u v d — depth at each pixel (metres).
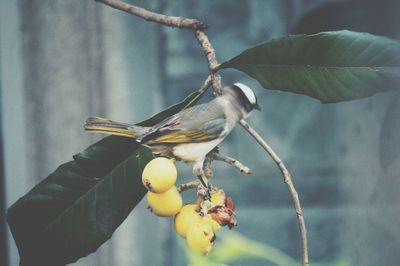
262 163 6.08
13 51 6.07
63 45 6.08
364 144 4.97
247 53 4.36
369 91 4.37
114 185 4.41
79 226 4.40
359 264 4.99
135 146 4.41
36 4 6.08
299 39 4.35
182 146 4.39
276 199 6.08
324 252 5.89
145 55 6.08
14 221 4.39
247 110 4.45
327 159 6.01
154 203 4.32
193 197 6.02
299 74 4.37
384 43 4.36
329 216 5.93
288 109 6.06
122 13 6.05
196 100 4.40
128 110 6.08
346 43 4.35
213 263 4.59
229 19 6.14
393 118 4.54
